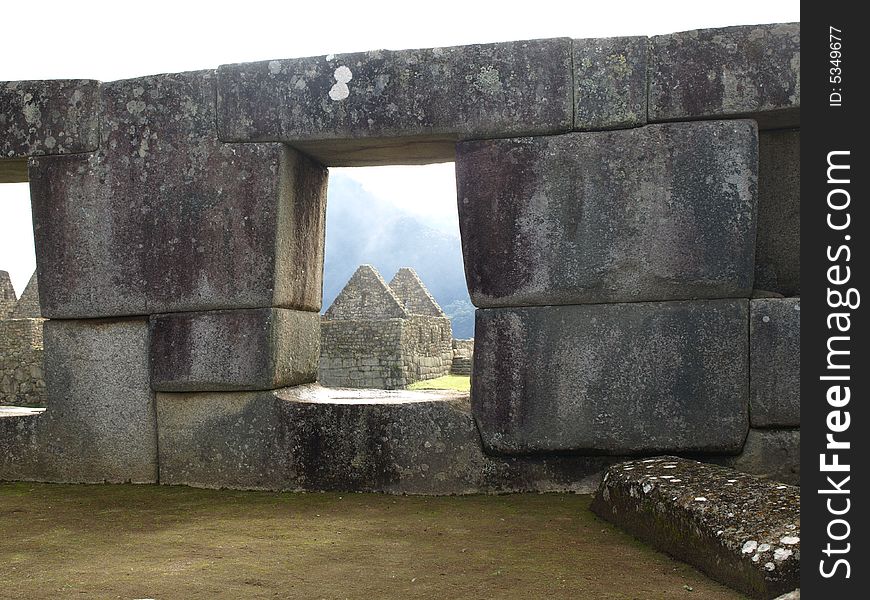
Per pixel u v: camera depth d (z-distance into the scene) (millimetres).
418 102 5109
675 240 4910
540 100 5016
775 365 4855
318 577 3375
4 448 5637
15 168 5863
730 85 4852
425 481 5141
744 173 4863
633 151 4953
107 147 5473
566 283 5000
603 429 4977
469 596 3127
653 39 4957
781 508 3455
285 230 5383
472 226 5113
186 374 5352
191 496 5113
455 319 143250
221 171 5328
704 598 3121
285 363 5473
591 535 4078
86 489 5340
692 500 3662
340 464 5219
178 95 5395
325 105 5207
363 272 25969
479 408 5109
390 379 20516
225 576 3381
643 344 4949
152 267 5402
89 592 3154
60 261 5516
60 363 5566
